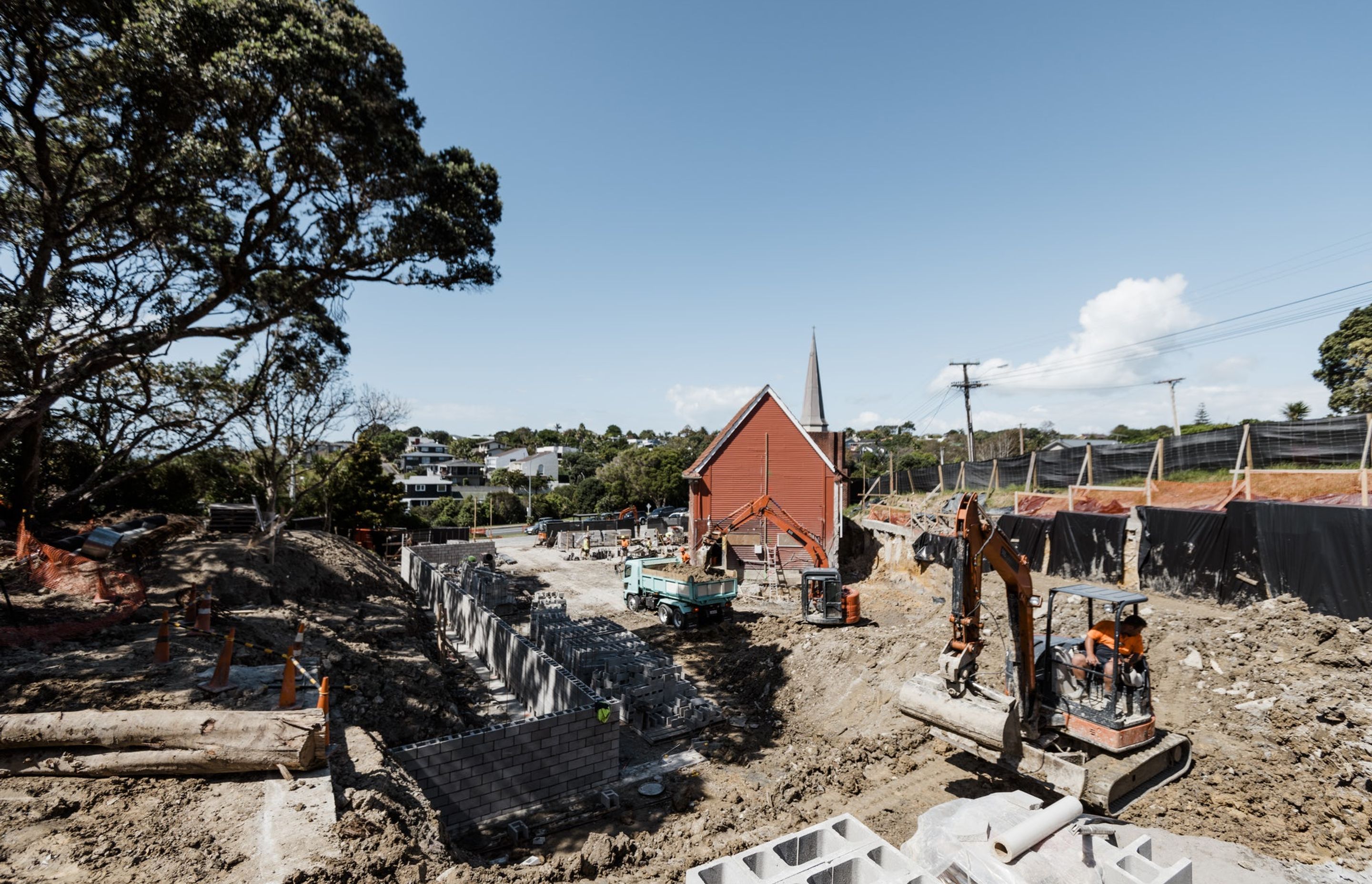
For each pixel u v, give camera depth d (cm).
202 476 2794
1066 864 482
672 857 837
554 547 4397
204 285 1781
